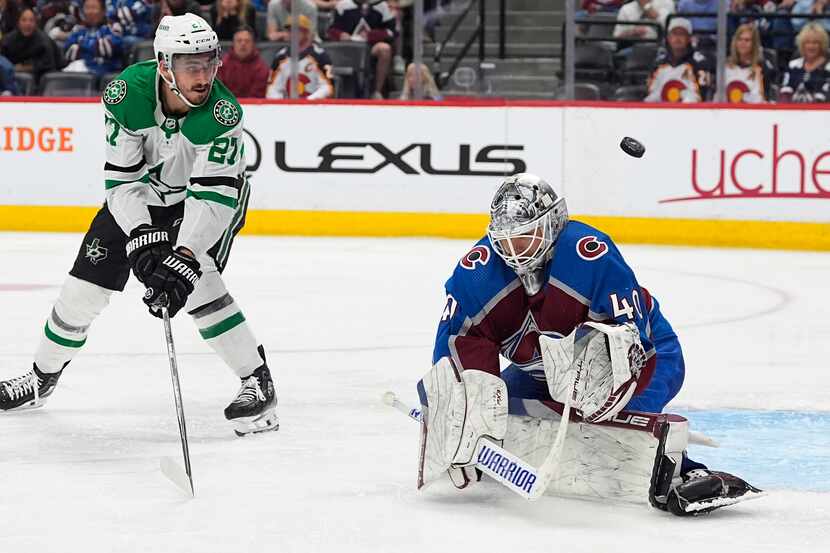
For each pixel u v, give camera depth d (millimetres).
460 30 17391
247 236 16250
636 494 5188
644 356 5156
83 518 5121
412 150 16078
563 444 5109
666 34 16266
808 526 5039
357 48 16859
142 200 6375
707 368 8648
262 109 16219
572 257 5184
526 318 5379
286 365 8625
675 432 5082
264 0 18172
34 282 12289
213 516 5148
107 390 7820
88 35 17672
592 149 15789
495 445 5168
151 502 5367
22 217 16531
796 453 6336
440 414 5277
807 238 15445
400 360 8805
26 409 7250
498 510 5230
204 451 6316
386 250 14938
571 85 16141
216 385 7992
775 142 15430
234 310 6566
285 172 16250
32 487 5613
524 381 5785
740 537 4879
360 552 4668
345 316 10594
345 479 5754
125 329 9984
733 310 11164
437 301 11391
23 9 17750
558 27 17297
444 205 16078
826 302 11609
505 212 5059
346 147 16156
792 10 16188
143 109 6227
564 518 5109
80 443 6473
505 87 17406
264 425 6703
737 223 15578
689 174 15641
